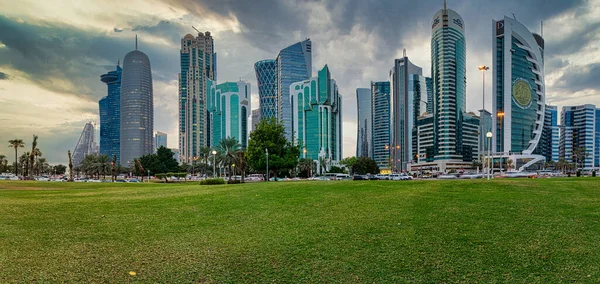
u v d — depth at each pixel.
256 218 12.90
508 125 163.75
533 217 11.80
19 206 16.03
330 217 12.67
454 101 177.38
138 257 8.30
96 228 11.38
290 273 7.33
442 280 6.97
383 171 196.25
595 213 12.27
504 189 18.83
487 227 10.62
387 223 11.41
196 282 6.83
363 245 9.14
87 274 7.16
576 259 7.89
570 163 146.75
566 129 194.62
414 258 8.15
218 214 13.79
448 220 11.58
